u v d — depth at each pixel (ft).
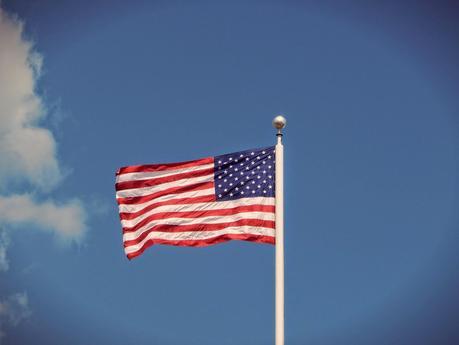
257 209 71.82
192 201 73.05
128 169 74.13
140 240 73.26
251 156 73.00
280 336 67.46
